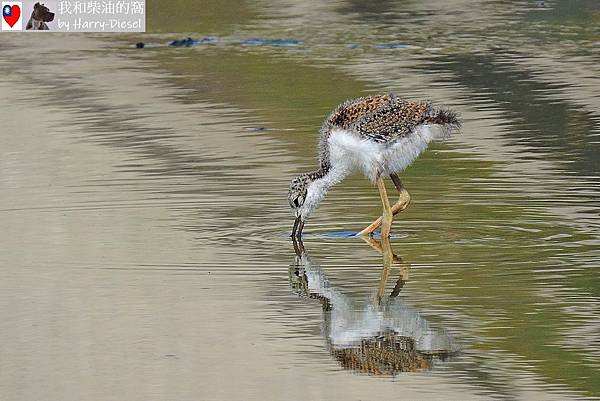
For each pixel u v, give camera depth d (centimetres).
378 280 1246
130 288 1230
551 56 2509
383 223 1423
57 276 1271
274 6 3181
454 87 2244
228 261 1323
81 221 1487
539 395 942
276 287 1228
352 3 3206
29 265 1311
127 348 1065
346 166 1465
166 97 2262
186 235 1426
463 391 954
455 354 1031
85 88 2356
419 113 1444
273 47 2691
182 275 1270
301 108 2133
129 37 2877
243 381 986
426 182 1662
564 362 1004
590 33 2739
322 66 2469
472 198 1572
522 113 2039
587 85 2231
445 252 1346
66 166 1781
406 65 2456
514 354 1027
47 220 1494
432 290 1206
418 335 1076
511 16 2964
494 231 1423
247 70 2466
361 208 1555
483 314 1126
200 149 1867
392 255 1342
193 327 1115
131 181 1684
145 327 1116
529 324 1095
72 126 2050
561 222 1450
